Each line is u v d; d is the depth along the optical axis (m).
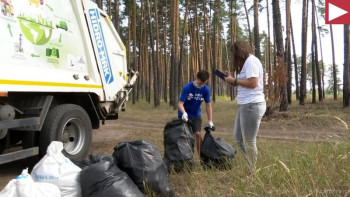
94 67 6.44
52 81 5.21
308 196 3.20
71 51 5.91
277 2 14.91
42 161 3.29
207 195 3.73
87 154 5.91
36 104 5.11
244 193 3.50
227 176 4.32
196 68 35.75
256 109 4.41
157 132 10.53
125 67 7.71
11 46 4.66
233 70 4.79
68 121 5.49
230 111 18.73
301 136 8.94
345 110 15.80
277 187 3.55
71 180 3.20
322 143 4.77
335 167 3.71
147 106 26.14
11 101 4.89
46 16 5.41
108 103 6.95
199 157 5.20
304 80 22.09
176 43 25.42
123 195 3.09
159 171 3.66
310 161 4.04
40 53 5.20
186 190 4.11
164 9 33.50
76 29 6.12
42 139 5.17
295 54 30.34
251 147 4.48
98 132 10.38
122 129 11.37
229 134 9.88
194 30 34.59
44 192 2.83
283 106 14.89
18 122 4.66
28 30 5.01
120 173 3.31
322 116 10.96
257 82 4.38
